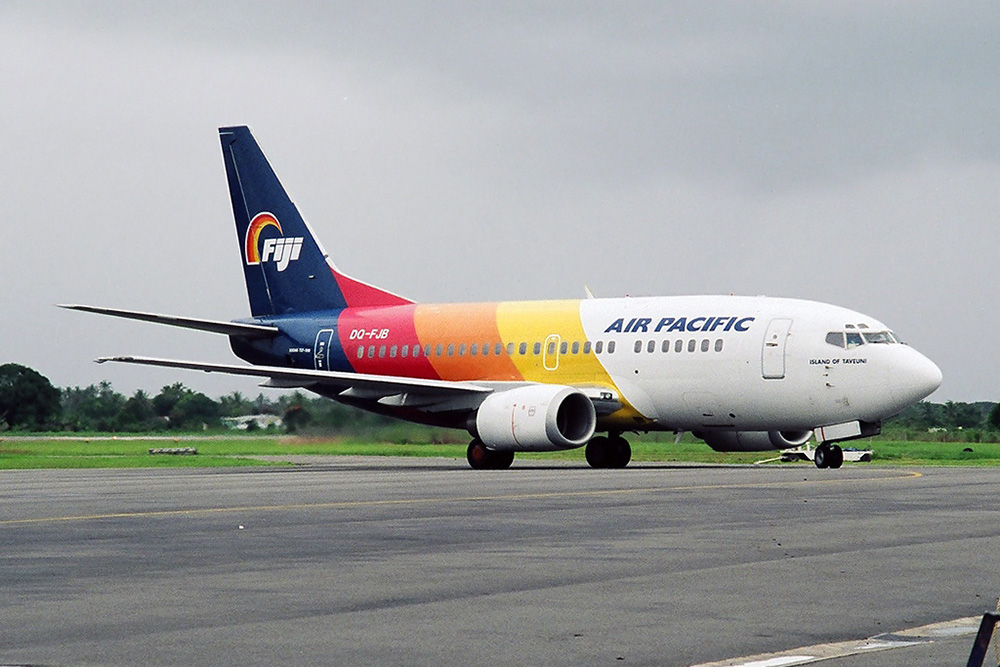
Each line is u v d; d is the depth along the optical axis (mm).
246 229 124938
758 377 96250
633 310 103750
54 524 49688
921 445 164125
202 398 180625
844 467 100125
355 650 25266
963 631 27312
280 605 30375
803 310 97188
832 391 94375
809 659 24562
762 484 72750
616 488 69688
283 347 120750
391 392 106625
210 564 37562
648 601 30797
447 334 111812
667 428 102188
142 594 32031
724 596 31500
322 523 49688
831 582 33688
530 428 96500
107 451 142250
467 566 36844
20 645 25797
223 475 89938
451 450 148875
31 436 182250
